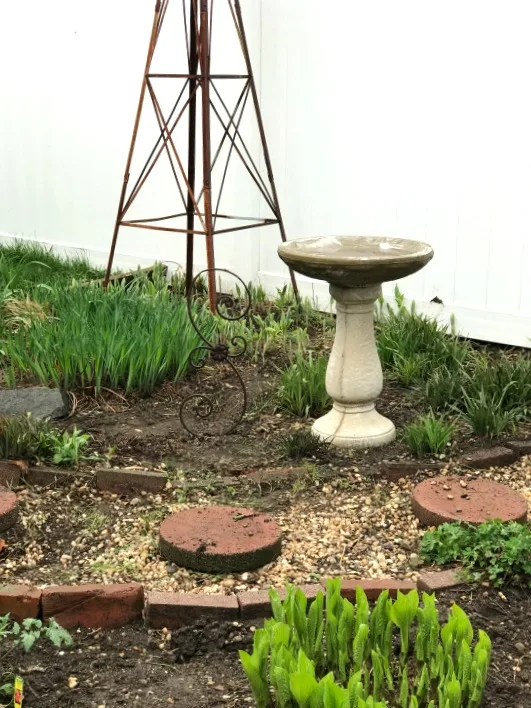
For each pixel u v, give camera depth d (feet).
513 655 6.65
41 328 11.73
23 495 8.93
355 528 8.52
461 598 7.26
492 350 12.97
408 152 13.34
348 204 14.14
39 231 18.47
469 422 10.44
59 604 7.18
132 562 7.94
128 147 16.56
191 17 13.66
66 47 17.01
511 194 12.50
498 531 7.68
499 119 12.43
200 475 9.50
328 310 14.42
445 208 13.14
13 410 10.44
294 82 14.26
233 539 7.92
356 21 13.48
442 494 8.68
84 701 6.32
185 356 11.53
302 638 6.07
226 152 15.28
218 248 15.72
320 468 9.59
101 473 9.16
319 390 10.93
